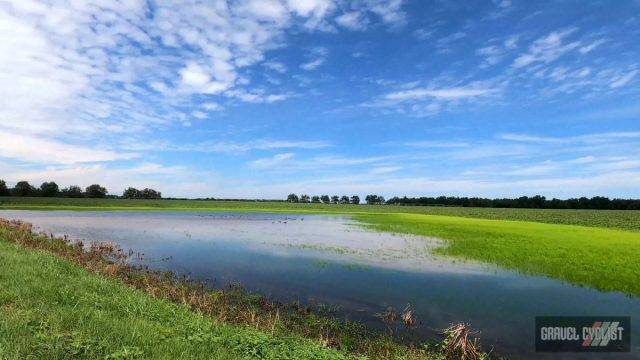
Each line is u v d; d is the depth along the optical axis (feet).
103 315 31.30
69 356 22.90
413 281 64.34
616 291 58.80
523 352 38.37
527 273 70.54
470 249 98.32
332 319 45.70
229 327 35.29
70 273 48.24
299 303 51.49
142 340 27.02
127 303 36.86
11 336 23.95
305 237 128.16
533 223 193.67
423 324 45.11
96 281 44.09
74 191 513.86
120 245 100.27
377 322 45.50
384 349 37.96
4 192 457.27
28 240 84.64
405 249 99.04
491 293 57.47
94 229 139.13
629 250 93.76
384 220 228.84
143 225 163.84
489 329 43.83
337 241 116.98
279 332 38.24
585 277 66.23
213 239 118.42
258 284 60.95
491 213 362.74
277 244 107.96
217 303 48.26
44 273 43.52
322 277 66.33
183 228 155.33
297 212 349.82
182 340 28.58
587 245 102.42
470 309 50.34
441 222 203.41
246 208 398.83
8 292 33.81
